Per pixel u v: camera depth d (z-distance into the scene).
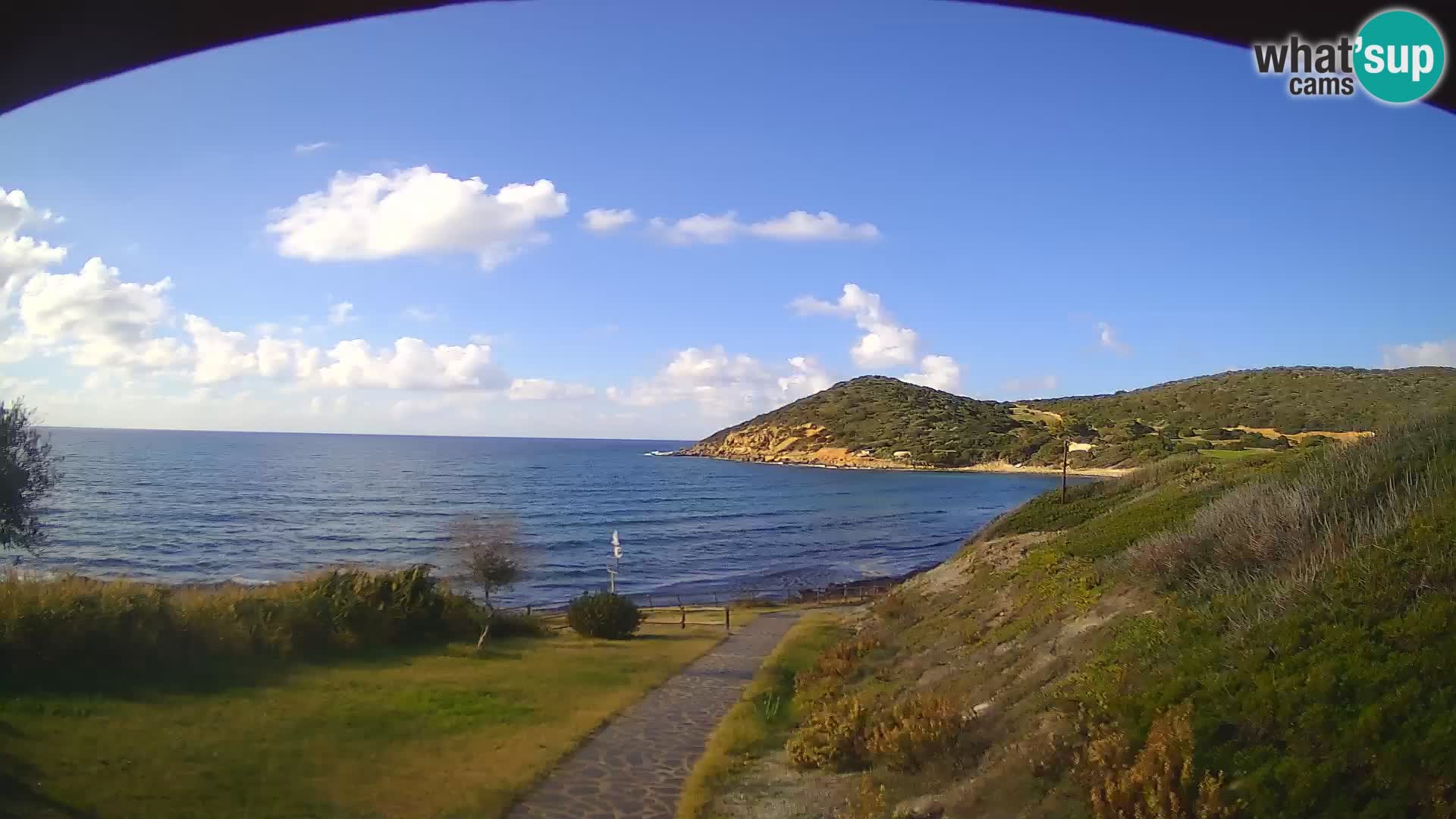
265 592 17.55
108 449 167.12
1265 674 6.23
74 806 7.72
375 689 13.80
